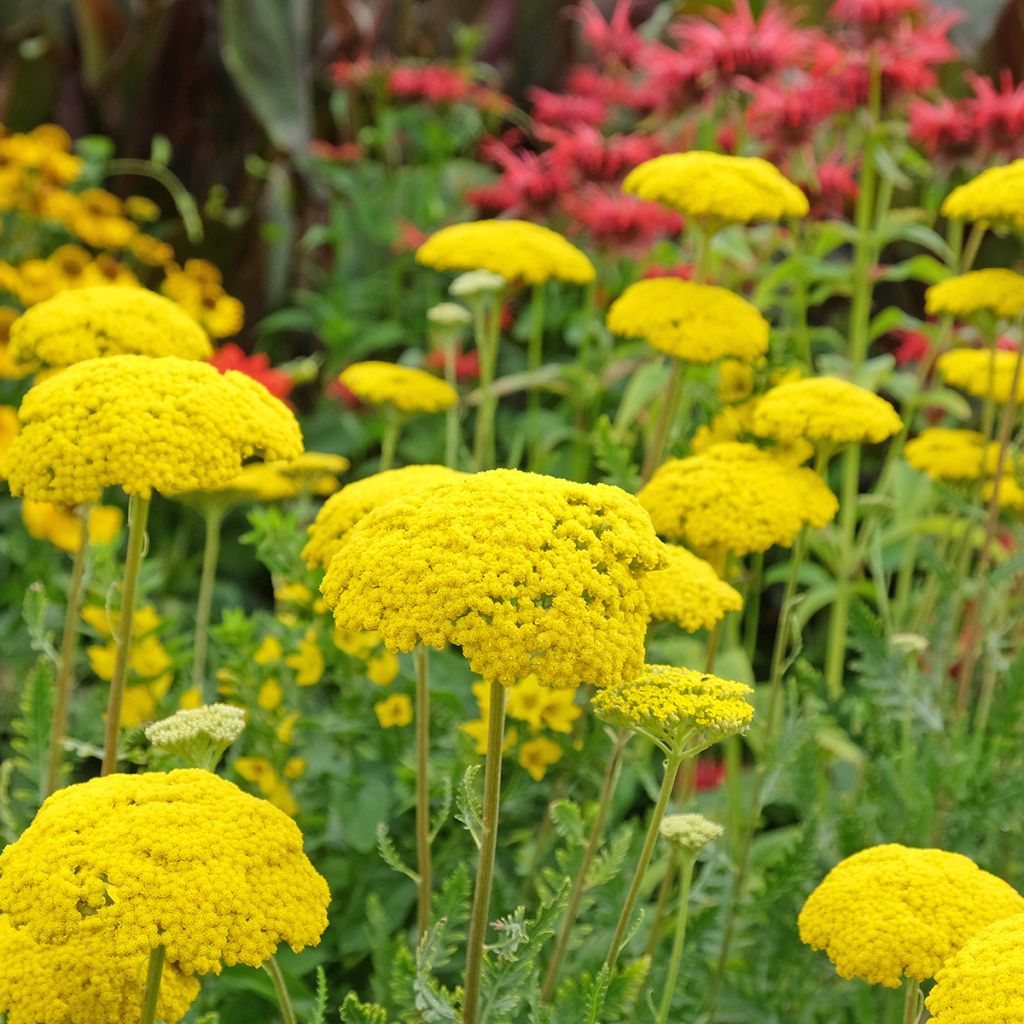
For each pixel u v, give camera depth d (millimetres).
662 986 1184
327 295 2129
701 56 1623
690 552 1276
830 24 1917
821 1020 1282
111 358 1124
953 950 1042
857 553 1554
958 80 1877
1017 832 1322
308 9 2428
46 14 2363
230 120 2354
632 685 1057
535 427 1705
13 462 1100
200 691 1320
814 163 1672
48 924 981
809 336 1692
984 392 1396
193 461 1090
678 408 1522
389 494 1160
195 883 990
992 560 1587
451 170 2299
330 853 1313
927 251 1877
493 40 2518
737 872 1286
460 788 1037
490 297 1550
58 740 1216
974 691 1491
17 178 1792
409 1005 1116
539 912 1070
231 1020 1216
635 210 1674
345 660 1317
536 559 1001
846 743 1480
